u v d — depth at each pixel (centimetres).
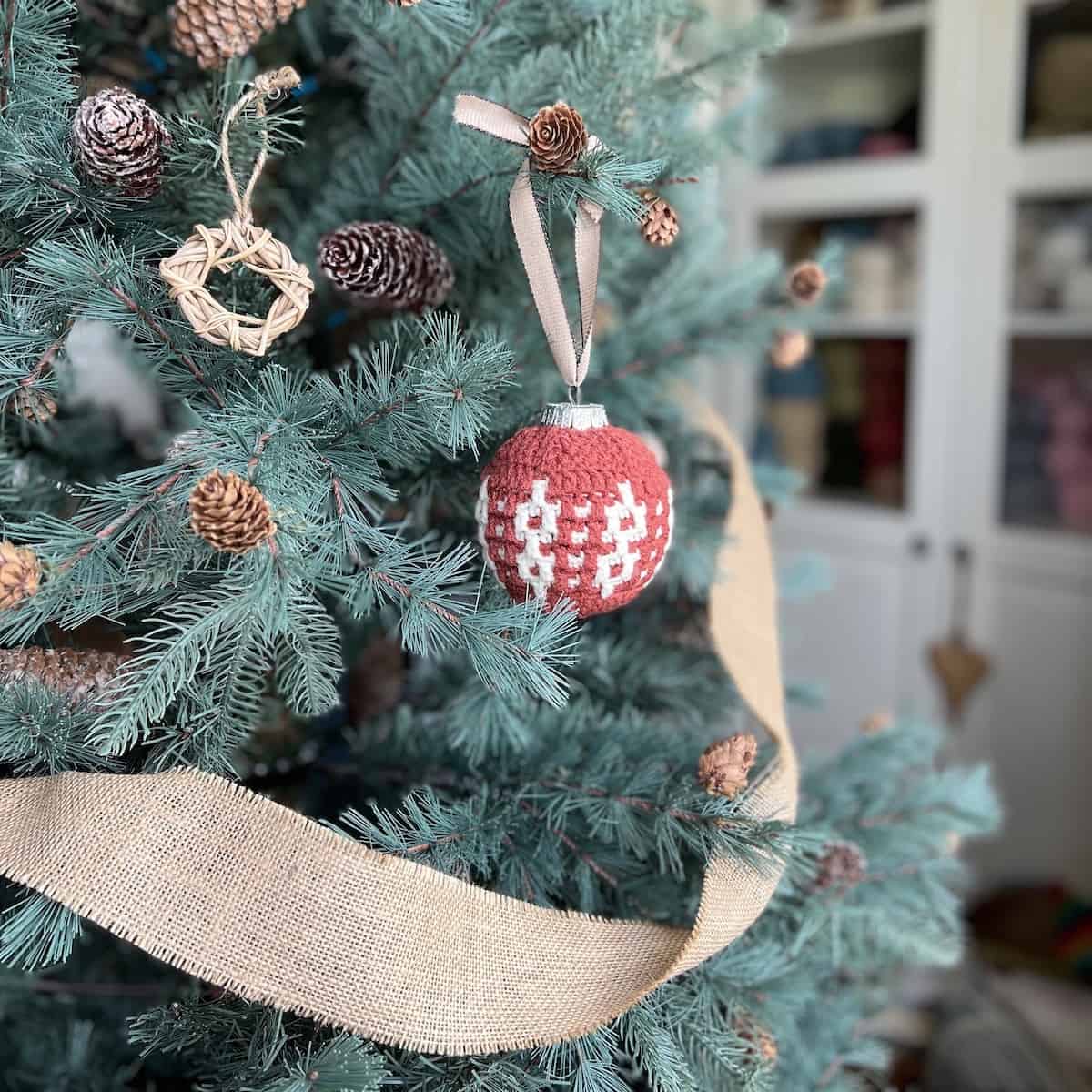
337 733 64
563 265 54
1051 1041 132
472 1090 42
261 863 38
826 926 59
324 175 61
